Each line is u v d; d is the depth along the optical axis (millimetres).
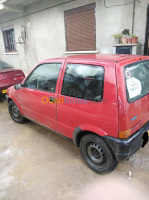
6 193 2156
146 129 2232
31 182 2307
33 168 2559
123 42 4617
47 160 2725
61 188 2197
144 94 2201
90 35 5953
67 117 2514
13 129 3789
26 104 3383
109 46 5527
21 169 2547
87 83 2209
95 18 5605
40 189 2195
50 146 3104
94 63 2158
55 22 6973
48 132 3615
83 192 2125
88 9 5699
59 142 3229
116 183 2232
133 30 4832
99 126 2109
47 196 2092
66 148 3033
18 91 3514
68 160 2711
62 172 2463
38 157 2805
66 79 2494
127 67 2027
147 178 2283
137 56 2434
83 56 2611
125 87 1899
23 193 2148
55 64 2723
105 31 5473
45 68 2893
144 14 4500
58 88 2594
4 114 4695
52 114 2789
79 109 2295
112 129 1988
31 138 3391
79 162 2660
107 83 1977
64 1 6293
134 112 2014
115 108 1907
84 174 2414
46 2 6941
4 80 5184
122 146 1946
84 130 2279
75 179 2332
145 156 2688
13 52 10141
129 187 2162
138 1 4500
